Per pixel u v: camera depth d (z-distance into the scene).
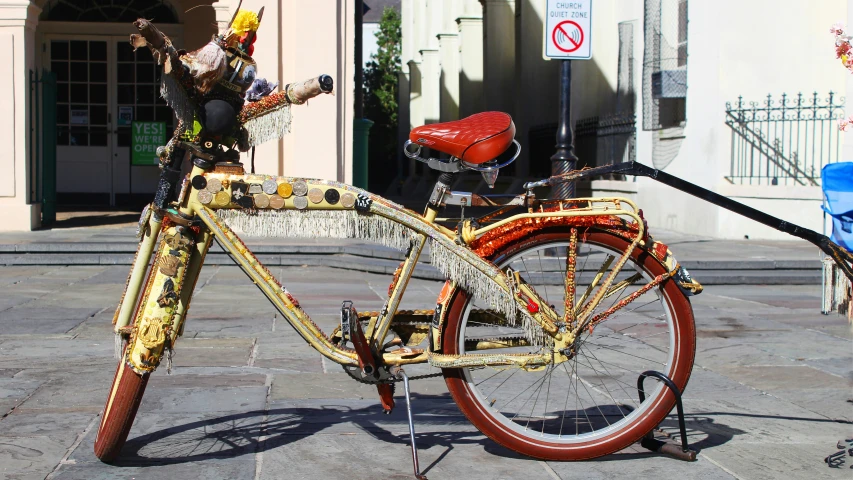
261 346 5.46
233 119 3.11
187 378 4.57
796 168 12.89
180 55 3.05
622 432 3.35
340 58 12.25
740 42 12.96
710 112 13.20
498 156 3.22
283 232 3.19
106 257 9.85
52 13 16.12
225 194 3.13
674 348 3.37
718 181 13.04
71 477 3.11
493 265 3.21
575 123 18.64
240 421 3.80
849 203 3.39
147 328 3.12
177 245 3.15
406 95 36.62
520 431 3.33
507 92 24.19
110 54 16.31
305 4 12.07
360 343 3.14
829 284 3.47
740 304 7.67
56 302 7.18
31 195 12.30
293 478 3.13
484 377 4.52
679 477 3.20
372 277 9.23
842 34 3.65
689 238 12.91
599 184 17.30
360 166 16.50
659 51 14.86
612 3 17.67
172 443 3.49
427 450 3.46
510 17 23.98
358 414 3.94
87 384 4.42
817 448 3.55
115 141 16.45
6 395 4.19
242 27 3.12
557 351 3.28
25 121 11.94
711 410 4.14
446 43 30.89
